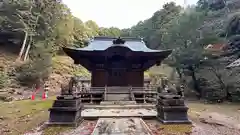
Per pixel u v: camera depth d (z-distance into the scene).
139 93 15.82
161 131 7.77
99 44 19.30
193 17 22.94
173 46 24.53
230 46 23.12
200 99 20.73
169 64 24.77
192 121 9.73
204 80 21.02
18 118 10.23
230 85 18.77
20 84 22.97
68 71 31.45
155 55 16.77
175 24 26.03
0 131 7.91
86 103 14.26
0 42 30.81
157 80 26.06
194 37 22.09
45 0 32.00
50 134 7.37
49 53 28.36
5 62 25.78
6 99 17.42
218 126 8.98
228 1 38.34
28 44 30.48
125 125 8.34
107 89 16.44
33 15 30.53
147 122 9.36
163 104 9.28
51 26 33.62
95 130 7.58
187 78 23.33
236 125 9.39
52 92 23.83
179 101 9.39
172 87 11.63
